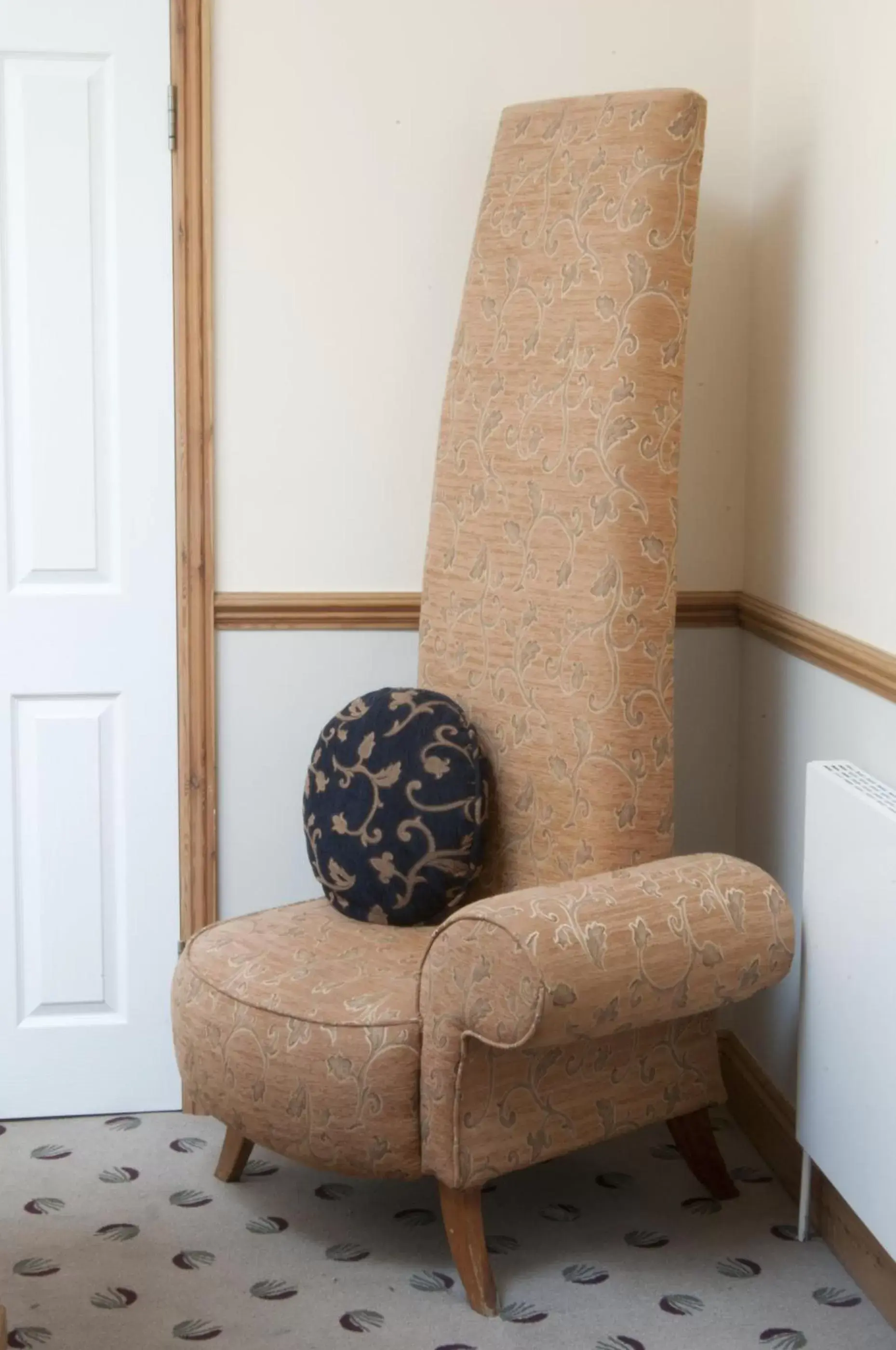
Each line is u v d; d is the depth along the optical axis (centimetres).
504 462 255
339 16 273
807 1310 226
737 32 281
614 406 237
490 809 256
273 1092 225
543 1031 202
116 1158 273
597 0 278
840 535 241
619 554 236
